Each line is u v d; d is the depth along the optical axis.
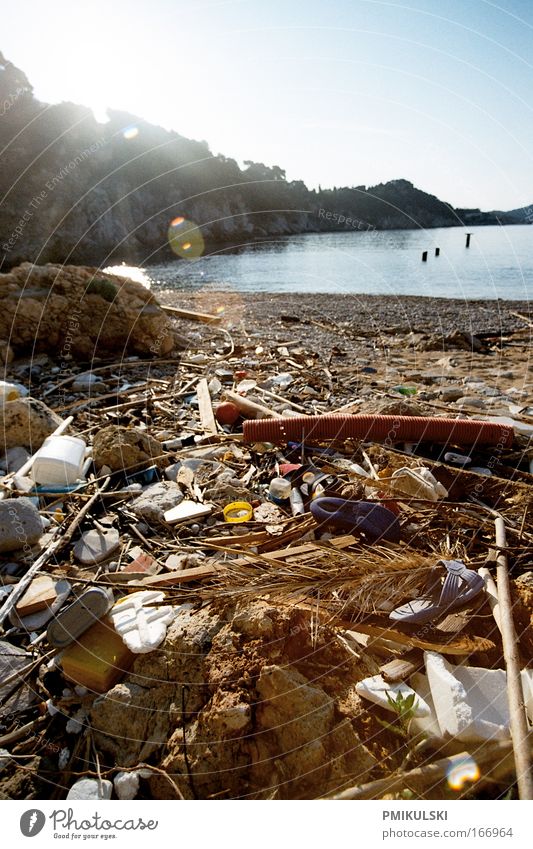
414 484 3.90
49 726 2.36
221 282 19.58
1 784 2.15
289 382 7.04
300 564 2.96
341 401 6.39
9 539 3.35
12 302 7.89
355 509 3.39
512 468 4.38
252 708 2.22
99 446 4.48
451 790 1.99
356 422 4.77
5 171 33.59
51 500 4.05
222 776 2.11
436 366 8.25
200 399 6.18
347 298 15.47
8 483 4.21
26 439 4.94
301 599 2.66
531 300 14.91
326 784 2.05
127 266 27.19
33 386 6.94
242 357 8.56
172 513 3.75
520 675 2.24
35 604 2.89
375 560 2.92
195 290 17.48
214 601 2.66
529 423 5.53
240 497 4.07
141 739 2.26
